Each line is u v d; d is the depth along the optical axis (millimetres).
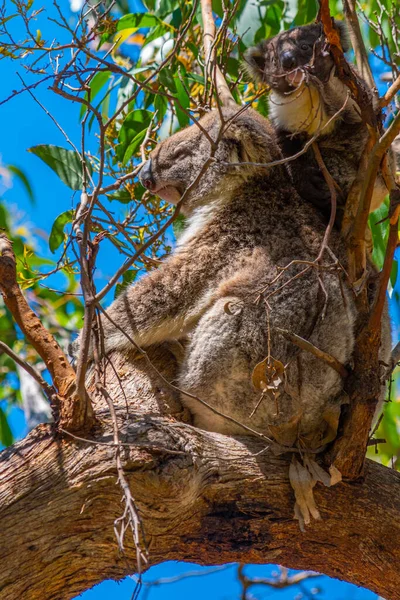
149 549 7121
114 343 8781
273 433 7785
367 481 7953
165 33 11852
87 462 6891
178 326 8906
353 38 9961
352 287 7828
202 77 11406
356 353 7652
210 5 11320
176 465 7090
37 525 6734
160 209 10523
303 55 10945
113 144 11555
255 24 11352
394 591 7965
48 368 7105
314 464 7699
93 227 9016
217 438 7766
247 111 10148
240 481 7535
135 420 7297
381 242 10562
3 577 6637
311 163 9875
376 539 7809
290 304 8438
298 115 10203
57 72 7676
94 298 6699
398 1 12391
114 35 11773
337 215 9484
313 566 7965
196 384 8445
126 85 11750
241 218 9383
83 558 6934
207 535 7480
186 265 9055
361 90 7473
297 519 7633
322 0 7117
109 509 6871
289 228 9234
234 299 8531
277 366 7383
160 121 11109
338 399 8195
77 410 6922
